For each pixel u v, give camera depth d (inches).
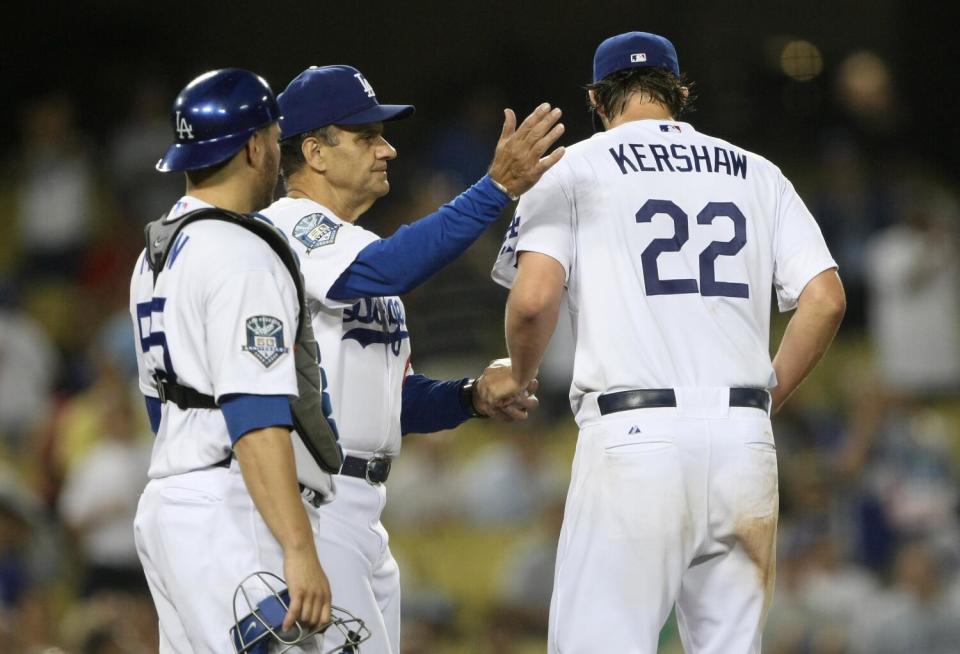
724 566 633.0
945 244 1871.3
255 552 584.1
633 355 622.8
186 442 596.4
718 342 629.0
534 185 642.8
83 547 1478.8
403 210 1993.1
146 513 604.4
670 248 633.6
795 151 2128.4
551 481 1673.2
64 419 1648.6
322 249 647.1
